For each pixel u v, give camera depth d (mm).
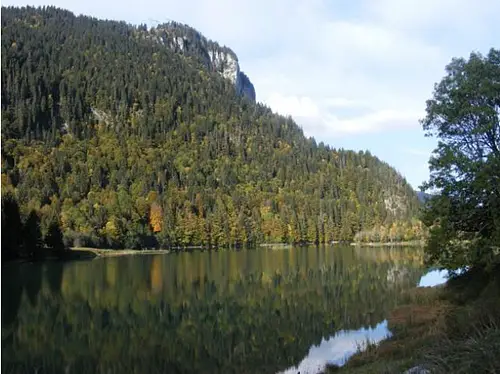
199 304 51312
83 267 87688
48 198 153000
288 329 39625
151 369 30250
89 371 29781
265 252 137250
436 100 30453
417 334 27656
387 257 110812
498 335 10344
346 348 31844
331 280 68562
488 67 27797
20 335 38219
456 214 28375
